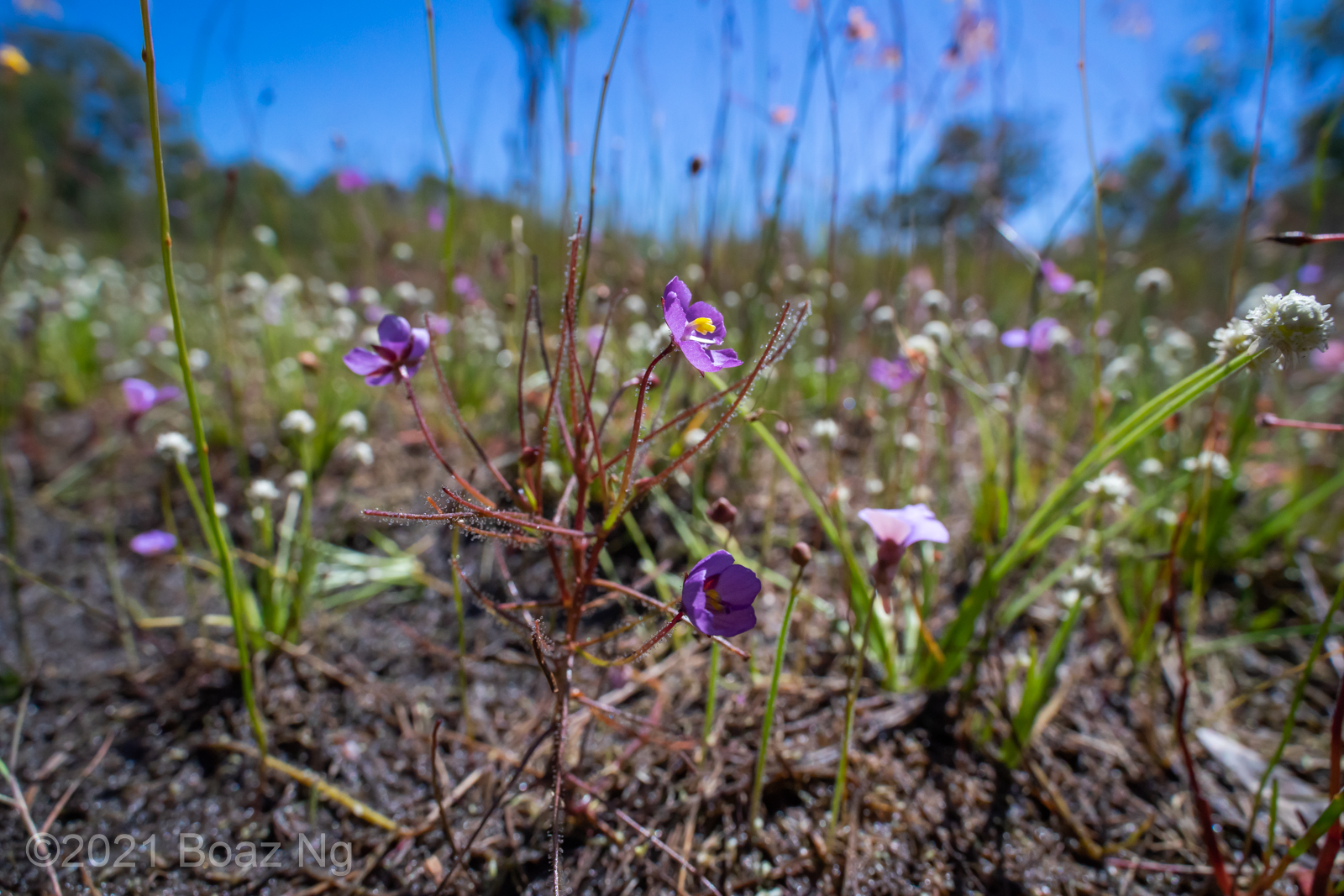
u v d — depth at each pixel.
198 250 0.64
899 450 0.25
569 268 0.12
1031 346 0.25
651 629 0.20
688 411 0.13
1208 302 0.59
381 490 0.29
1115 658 0.21
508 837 0.15
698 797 0.16
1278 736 0.19
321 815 0.16
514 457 0.28
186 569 0.21
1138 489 0.26
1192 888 0.15
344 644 0.21
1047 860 0.15
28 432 0.33
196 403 0.13
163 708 0.19
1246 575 0.26
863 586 0.18
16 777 0.17
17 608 0.21
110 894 0.14
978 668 0.19
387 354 0.12
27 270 0.60
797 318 0.12
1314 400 0.37
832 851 0.15
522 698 0.19
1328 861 0.13
